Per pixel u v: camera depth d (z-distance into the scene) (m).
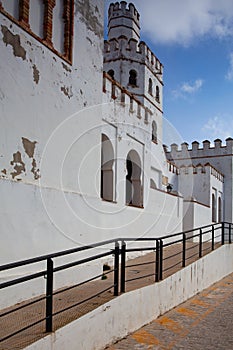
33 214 8.34
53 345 5.57
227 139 32.22
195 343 7.53
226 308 10.73
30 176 8.32
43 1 9.07
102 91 12.05
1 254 7.40
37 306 7.39
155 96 22.83
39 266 8.43
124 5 23.94
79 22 10.39
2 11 7.60
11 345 5.09
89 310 6.74
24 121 8.17
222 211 31.56
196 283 12.97
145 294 8.84
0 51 7.56
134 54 21.45
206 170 28.00
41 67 8.75
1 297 7.25
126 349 7.02
